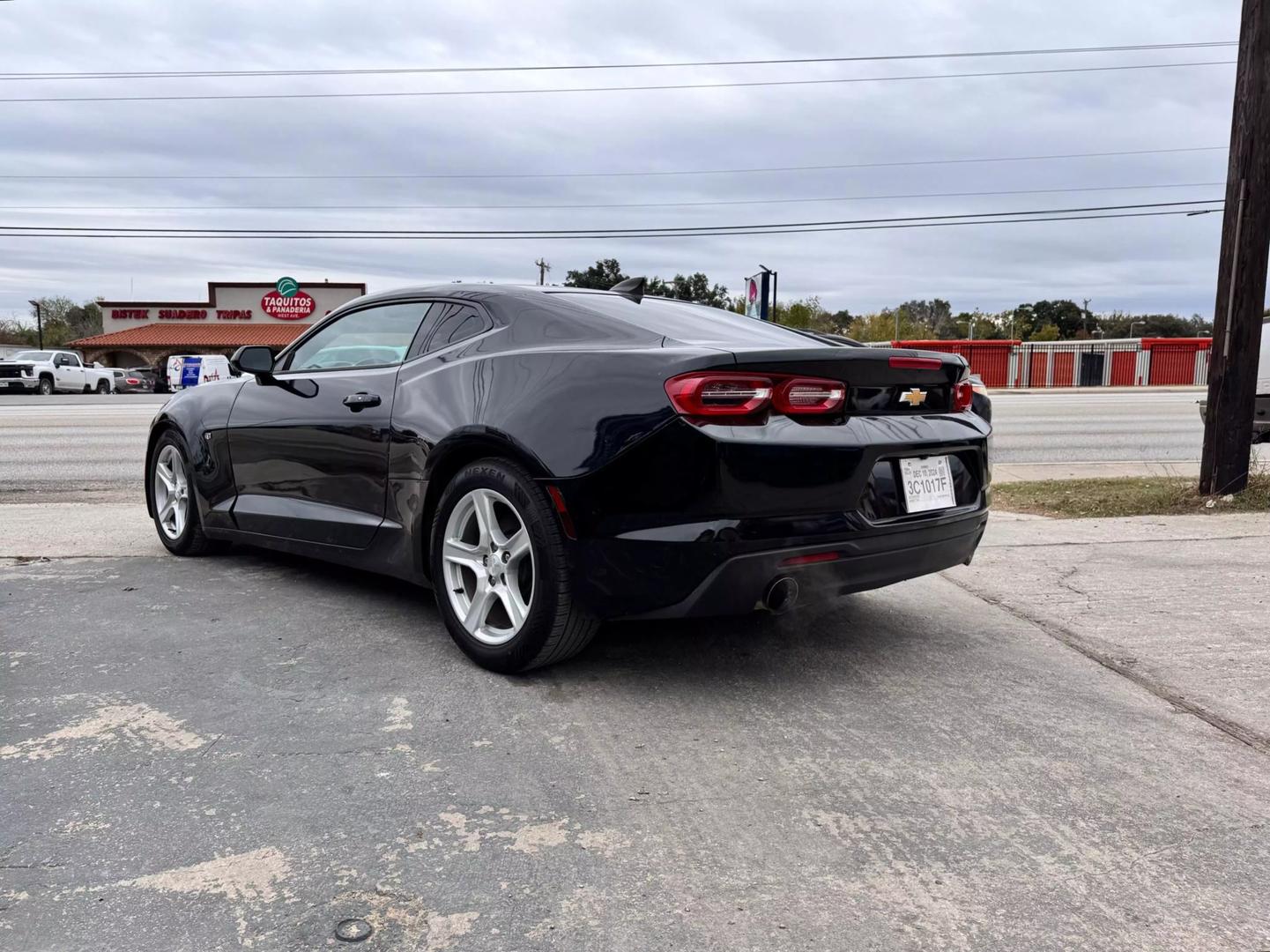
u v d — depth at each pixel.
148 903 1.87
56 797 2.29
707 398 2.70
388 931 1.79
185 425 4.71
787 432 2.78
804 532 2.79
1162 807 2.33
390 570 3.63
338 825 2.19
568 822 2.21
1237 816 2.29
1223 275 6.79
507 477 3.03
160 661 3.28
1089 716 2.91
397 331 3.85
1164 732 2.80
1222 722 2.88
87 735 2.66
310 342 4.33
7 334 82.62
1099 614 4.02
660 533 2.75
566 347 3.13
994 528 5.92
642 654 3.44
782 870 2.03
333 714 2.83
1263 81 6.46
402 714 2.84
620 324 3.23
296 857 2.05
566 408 2.93
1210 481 6.97
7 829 2.14
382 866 2.02
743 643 3.59
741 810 2.29
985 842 2.15
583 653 3.44
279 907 1.86
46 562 4.80
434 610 3.93
